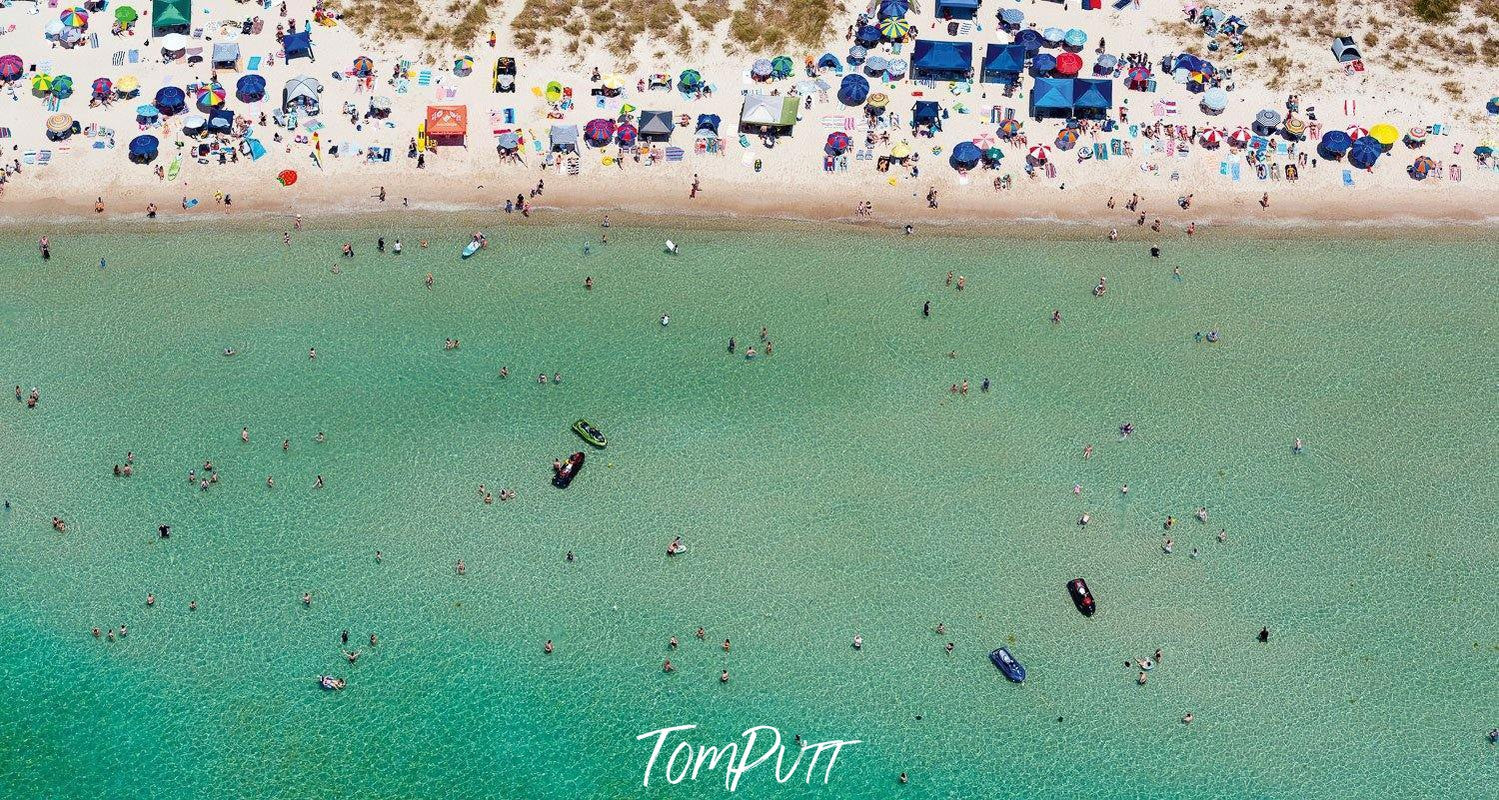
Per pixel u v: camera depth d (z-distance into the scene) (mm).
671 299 84625
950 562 73750
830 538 74438
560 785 66812
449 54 92562
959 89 92500
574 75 92312
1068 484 76812
